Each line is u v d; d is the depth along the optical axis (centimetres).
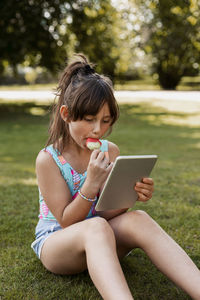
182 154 645
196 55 1842
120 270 164
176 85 2892
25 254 250
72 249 186
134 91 2588
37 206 356
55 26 1423
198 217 321
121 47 1661
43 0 1370
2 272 226
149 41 1655
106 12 1560
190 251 254
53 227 209
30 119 1248
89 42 1536
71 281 211
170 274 177
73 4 1446
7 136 897
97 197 217
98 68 1616
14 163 578
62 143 210
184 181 448
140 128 1024
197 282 169
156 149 699
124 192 195
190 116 1313
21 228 297
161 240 184
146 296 201
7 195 389
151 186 196
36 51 1435
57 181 204
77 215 194
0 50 1315
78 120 189
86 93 185
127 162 178
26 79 3594
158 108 1583
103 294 157
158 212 334
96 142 191
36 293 200
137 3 1538
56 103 212
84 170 212
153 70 2878
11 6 1276
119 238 198
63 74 208
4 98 2073
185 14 1495
